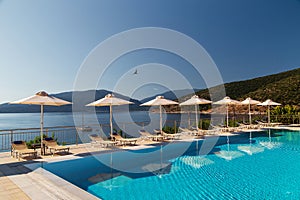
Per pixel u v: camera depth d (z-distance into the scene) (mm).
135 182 6164
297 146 10977
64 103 8930
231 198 5125
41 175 5863
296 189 5609
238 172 7051
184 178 6516
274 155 9156
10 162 7230
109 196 5242
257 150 10109
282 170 7215
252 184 5996
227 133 14477
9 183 5258
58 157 7898
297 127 16516
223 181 6266
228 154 9383
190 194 5363
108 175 6676
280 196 5195
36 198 4375
